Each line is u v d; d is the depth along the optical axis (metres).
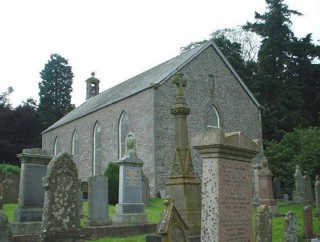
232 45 45.75
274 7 45.78
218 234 6.33
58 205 10.19
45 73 63.69
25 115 53.34
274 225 14.70
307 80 44.06
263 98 42.03
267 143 35.81
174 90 28.81
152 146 26.98
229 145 6.67
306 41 44.69
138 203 14.93
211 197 6.50
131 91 31.14
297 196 25.03
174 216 7.57
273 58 44.12
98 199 13.52
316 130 29.91
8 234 8.32
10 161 49.78
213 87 31.83
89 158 36.31
